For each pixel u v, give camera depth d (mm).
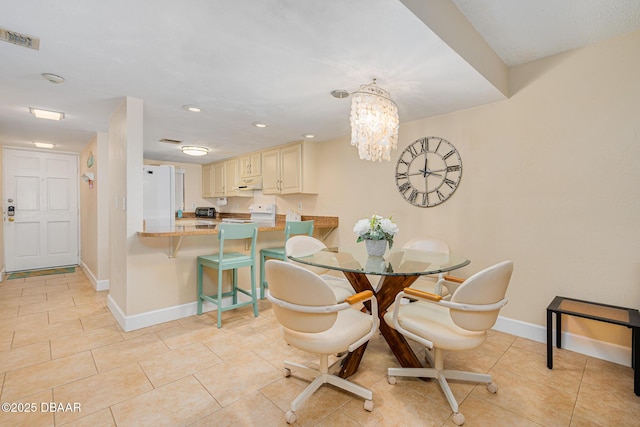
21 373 1896
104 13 1423
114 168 2924
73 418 1506
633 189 1990
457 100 2535
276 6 1364
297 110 2818
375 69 1976
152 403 1630
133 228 2564
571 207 2227
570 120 2217
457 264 1954
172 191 3426
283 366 2016
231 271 3234
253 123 3248
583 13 1810
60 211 4969
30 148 4672
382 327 1982
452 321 1661
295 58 1842
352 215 3746
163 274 2742
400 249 2701
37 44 1691
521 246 2465
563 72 2242
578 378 1886
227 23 1499
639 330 1689
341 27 1522
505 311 2562
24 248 4707
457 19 1771
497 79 2291
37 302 3258
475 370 1981
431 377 1823
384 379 1880
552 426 1477
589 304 2092
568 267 2250
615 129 2043
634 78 1974
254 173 4852
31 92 2400
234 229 2689
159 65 1941
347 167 3799
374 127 2047
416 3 1437
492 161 2598
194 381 1835
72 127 3473
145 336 2445
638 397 1694
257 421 1505
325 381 1733
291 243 2561
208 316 2902
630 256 2012
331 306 1420
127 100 2494
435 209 2977
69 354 2143
